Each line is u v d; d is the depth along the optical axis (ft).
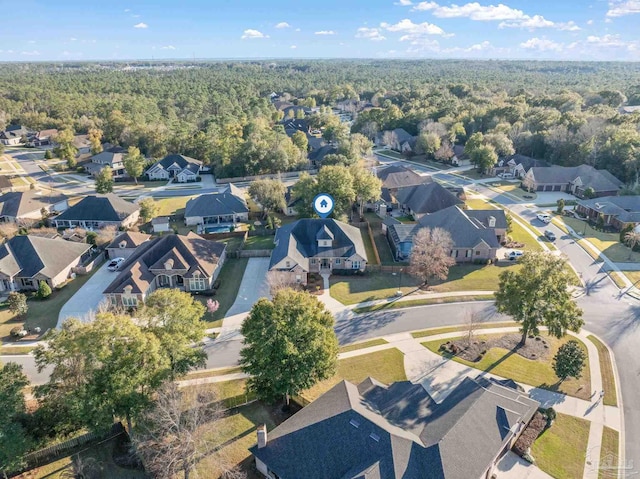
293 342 126.82
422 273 203.41
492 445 106.42
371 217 305.94
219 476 109.70
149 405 114.93
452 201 298.97
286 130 582.35
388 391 128.57
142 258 210.38
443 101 629.51
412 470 96.43
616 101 596.70
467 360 155.84
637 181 325.01
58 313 189.98
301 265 212.23
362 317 184.85
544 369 150.51
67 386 110.83
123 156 437.58
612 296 199.62
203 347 166.30
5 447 100.12
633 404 135.23
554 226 282.15
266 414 131.54
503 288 161.89
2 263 205.57
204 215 293.02
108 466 114.21
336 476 97.25
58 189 382.63
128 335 111.96
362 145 462.60
